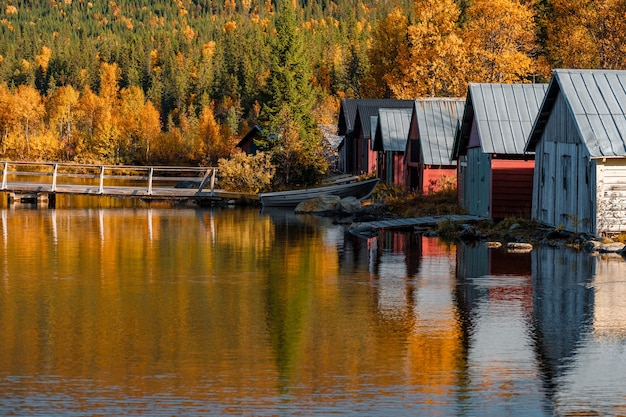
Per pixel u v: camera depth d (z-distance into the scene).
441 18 125.19
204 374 22.22
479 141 58.59
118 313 29.56
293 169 94.81
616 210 45.00
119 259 43.47
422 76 121.00
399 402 20.02
